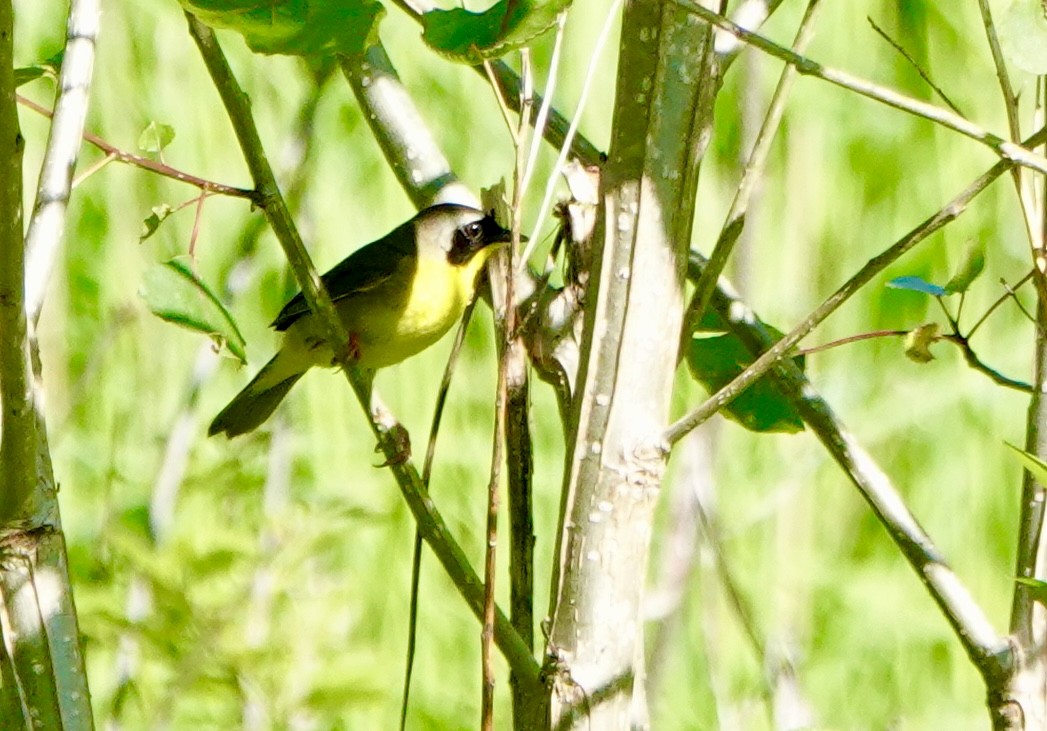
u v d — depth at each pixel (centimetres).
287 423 1085
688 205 573
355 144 1260
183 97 1271
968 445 1300
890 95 527
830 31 1359
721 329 752
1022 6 543
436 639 1150
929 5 1369
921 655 1218
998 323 1327
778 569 1198
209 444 1087
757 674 1105
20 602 538
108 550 953
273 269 1249
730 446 1236
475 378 1227
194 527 899
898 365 1311
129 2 1284
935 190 1328
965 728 1202
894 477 1298
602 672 559
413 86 1273
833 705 1189
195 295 594
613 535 562
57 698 538
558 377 642
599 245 575
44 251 572
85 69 593
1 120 478
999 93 1352
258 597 867
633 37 569
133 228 1252
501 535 1175
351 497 1035
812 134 1320
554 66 536
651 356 566
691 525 988
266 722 847
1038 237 652
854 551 1252
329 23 493
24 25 1312
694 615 1123
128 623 842
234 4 484
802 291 1301
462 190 748
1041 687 641
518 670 573
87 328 1226
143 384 1202
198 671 843
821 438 684
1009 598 1271
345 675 858
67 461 1159
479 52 480
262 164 620
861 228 1319
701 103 573
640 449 562
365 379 645
